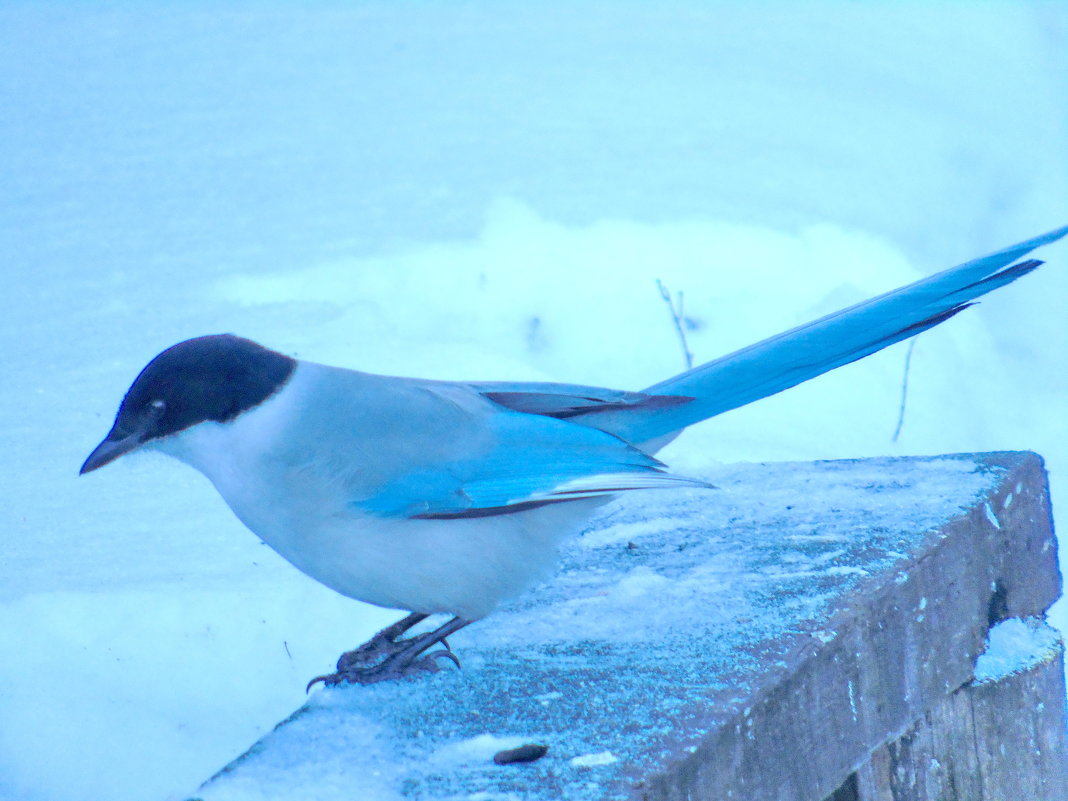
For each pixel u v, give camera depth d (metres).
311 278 12.63
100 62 16.73
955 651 6.34
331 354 11.38
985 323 12.38
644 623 5.91
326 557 5.88
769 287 12.30
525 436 6.07
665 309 12.05
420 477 5.81
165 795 7.05
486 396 6.44
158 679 7.85
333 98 15.71
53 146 15.01
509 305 12.17
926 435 10.63
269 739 5.18
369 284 12.49
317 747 5.09
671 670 5.46
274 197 14.02
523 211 13.48
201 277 12.76
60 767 7.27
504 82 15.88
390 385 6.17
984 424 10.93
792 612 5.80
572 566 6.63
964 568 6.44
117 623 8.30
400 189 14.03
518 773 4.80
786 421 10.72
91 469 5.91
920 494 6.82
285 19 17.61
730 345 11.55
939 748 6.31
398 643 6.01
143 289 12.59
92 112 15.59
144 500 9.86
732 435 10.47
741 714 5.12
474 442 5.97
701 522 6.98
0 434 10.64
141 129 15.34
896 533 6.41
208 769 7.21
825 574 6.10
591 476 6.01
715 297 12.17
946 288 6.54
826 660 5.57
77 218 13.61
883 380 11.24
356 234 13.25
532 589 6.41
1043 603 7.05
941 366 11.53
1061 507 9.80
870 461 7.48
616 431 6.54
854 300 11.90
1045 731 6.70
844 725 5.64
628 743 4.94
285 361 6.05
